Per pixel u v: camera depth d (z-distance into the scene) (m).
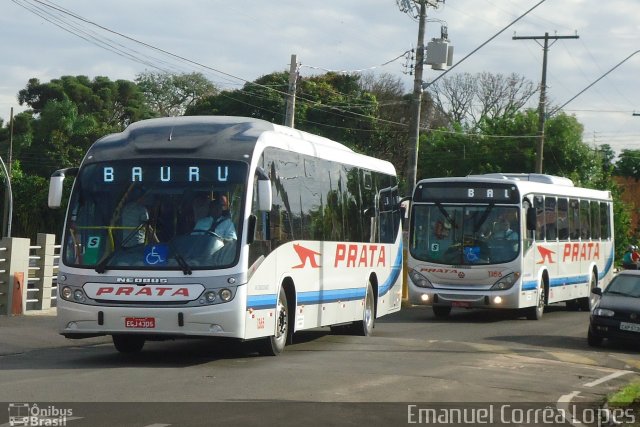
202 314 14.79
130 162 15.43
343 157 20.47
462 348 19.11
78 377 13.45
